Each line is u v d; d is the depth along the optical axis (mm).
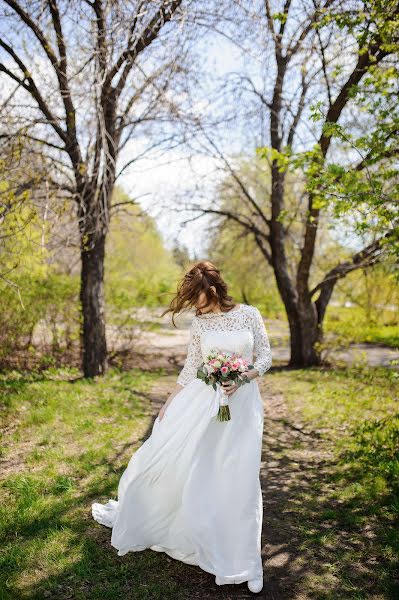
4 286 8461
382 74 5145
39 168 6812
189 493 2879
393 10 5031
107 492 4062
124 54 6742
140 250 17578
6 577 2883
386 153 4938
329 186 4824
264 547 3381
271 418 7117
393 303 12789
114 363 11352
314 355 12086
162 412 3213
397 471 4488
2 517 3549
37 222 6766
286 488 4438
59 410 6383
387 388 8375
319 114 4793
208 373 3059
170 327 20750
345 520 3771
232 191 13539
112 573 2975
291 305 12117
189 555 2982
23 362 9523
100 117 6055
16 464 4605
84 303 9055
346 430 6113
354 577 3029
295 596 2824
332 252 12898
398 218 4816
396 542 3400
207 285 3152
